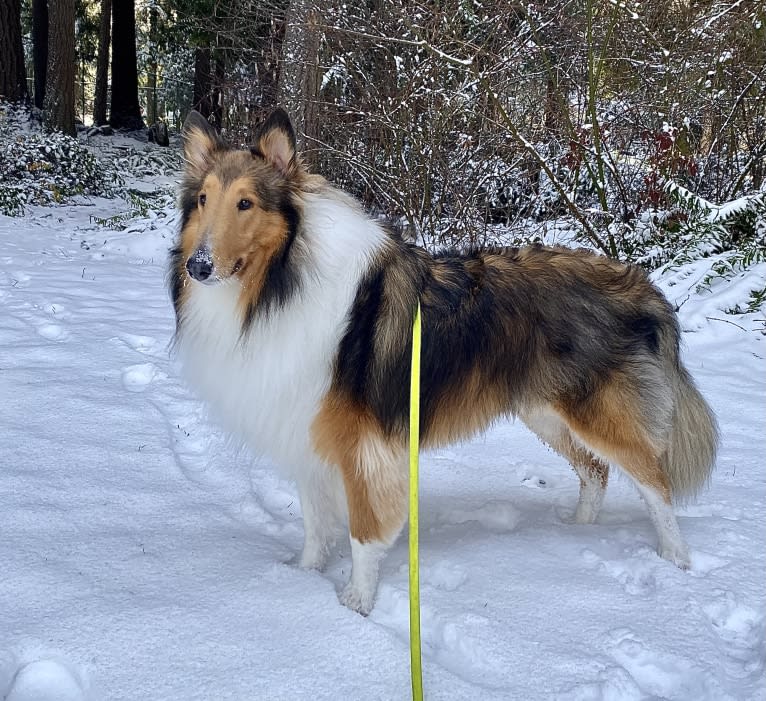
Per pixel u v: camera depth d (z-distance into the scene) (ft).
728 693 3.24
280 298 3.85
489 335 4.20
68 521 4.48
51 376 6.75
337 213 4.01
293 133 3.93
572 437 4.62
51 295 9.64
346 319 3.90
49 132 21.67
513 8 9.65
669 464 4.58
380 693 3.17
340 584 4.14
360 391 3.92
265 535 4.61
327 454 3.99
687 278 9.23
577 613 3.75
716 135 10.18
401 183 10.85
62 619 3.51
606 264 4.63
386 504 3.95
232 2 16.01
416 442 3.21
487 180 10.75
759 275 8.83
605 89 10.09
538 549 4.38
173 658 3.32
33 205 17.95
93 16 35.06
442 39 9.84
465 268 4.35
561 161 10.16
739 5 9.66
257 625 3.58
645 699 3.18
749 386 7.11
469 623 3.63
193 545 4.35
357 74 10.83
